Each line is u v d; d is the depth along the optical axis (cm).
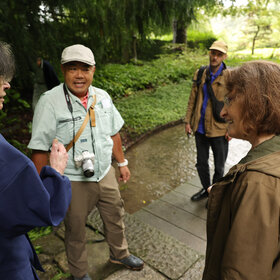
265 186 76
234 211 83
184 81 978
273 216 74
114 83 790
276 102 80
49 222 93
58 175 105
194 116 299
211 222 99
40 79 411
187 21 620
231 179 88
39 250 239
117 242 212
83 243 193
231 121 94
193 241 269
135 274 216
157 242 250
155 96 801
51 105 165
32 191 88
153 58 1205
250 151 89
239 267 77
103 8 536
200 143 308
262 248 75
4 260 96
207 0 619
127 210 323
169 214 314
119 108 680
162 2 544
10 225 88
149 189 371
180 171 426
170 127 632
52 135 166
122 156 217
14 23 366
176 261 228
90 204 189
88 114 173
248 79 83
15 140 465
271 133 85
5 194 84
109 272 218
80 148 173
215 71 278
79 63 161
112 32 588
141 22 582
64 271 218
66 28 507
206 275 100
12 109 563
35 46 409
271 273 80
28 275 105
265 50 1734
